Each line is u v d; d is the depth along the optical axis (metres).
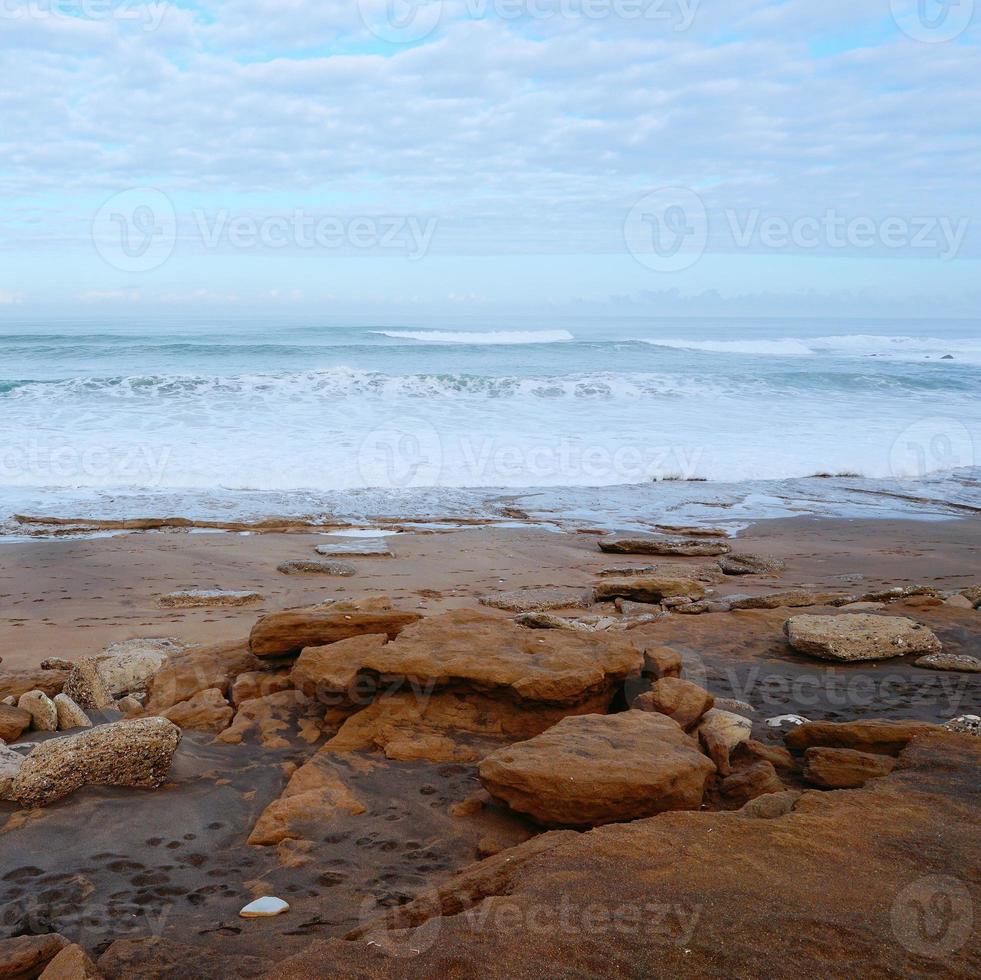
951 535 13.07
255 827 3.70
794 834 3.14
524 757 3.78
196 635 7.80
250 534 12.69
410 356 35.38
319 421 20.28
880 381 29.03
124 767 4.10
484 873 3.02
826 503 15.34
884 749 4.39
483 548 12.04
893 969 2.32
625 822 3.52
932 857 2.96
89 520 13.01
